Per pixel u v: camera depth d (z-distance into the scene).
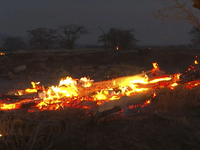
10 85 11.32
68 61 18.86
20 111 5.01
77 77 13.74
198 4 4.14
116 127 3.56
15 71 15.73
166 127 3.53
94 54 21.42
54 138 3.08
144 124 3.68
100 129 3.48
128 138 3.11
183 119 3.80
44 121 3.37
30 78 13.88
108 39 48.12
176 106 4.63
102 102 5.71
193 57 19.25
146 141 3.02
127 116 4.24
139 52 20.78
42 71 16.33
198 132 3.22
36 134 3.03
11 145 2.84
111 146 2.86
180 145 2.88
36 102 5.99
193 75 7.88
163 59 18.88
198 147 2.81
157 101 5.18
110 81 10.69
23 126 3.53
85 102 5.71
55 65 18.05
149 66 17.59
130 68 15.45
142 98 5.84
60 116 4.36
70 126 3.58
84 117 4.24
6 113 4.85
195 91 5.51
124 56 20.02
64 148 2.81
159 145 2.90
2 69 16.11
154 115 4.11
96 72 14.79
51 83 11.70
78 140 3.05
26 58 20.45
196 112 4.22
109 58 19.77
